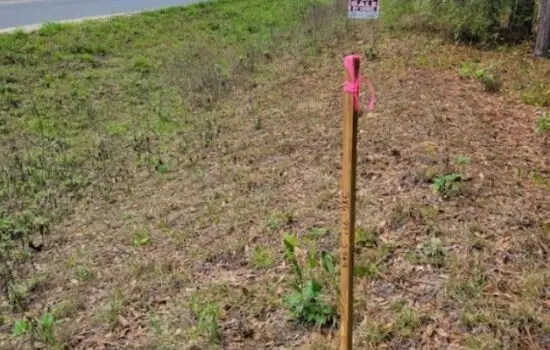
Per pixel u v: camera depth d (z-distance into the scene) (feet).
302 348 9.37
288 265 11.72
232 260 12.43
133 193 17.72
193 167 18.63
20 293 12.78
